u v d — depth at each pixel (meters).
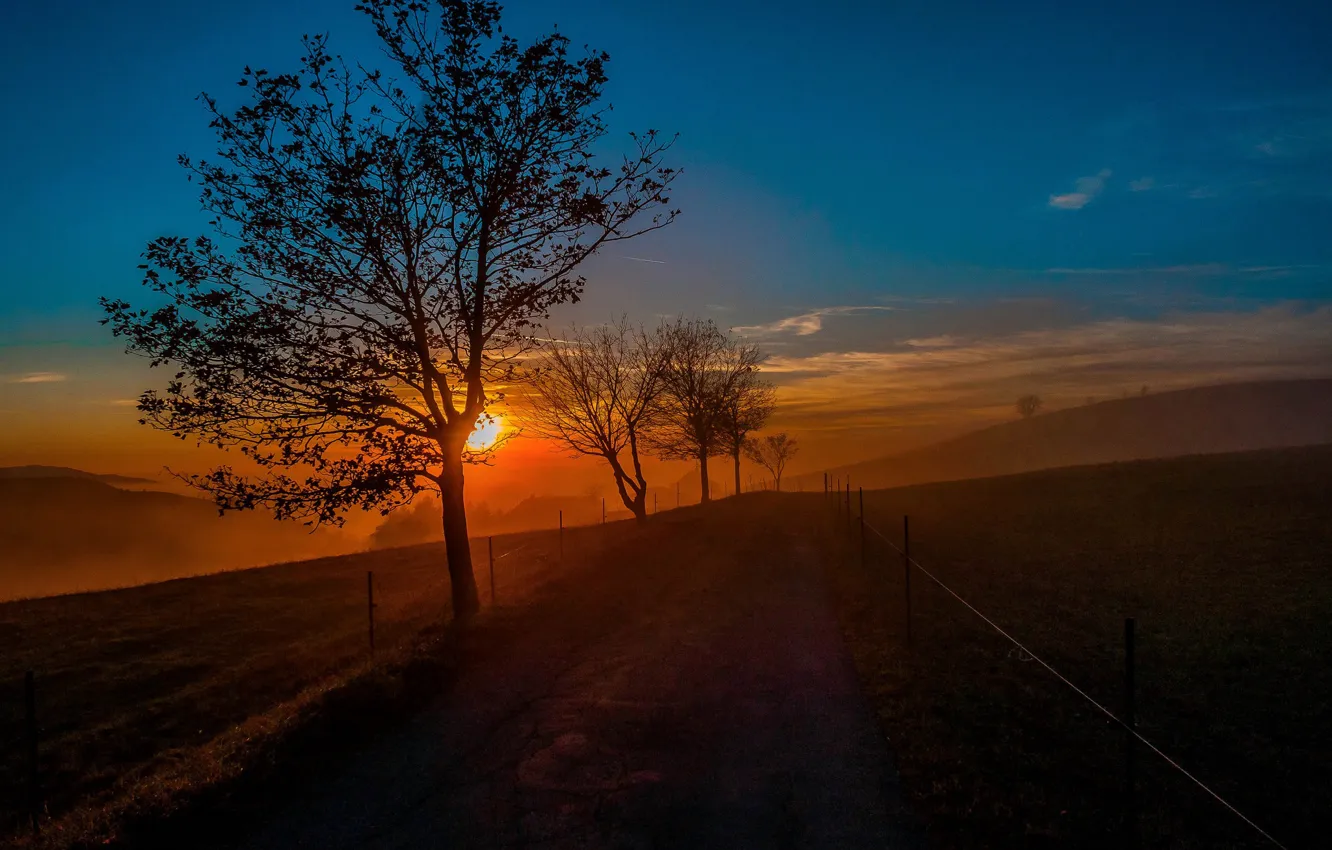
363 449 17.23
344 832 7.15
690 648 13.92
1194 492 36.81
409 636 16.00
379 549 41.19
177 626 22.59
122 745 12.52
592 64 17.27
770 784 7.93
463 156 17.17
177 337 15.27
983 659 12.45
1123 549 25.48
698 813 7.32
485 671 12.65
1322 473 37.22
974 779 7.73
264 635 21.39
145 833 6.98
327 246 16.72
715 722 9.92
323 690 11.08
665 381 43.66
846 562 24.38
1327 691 10.77
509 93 17.19
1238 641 13.59
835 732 9.38
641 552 27.41
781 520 43.12
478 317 18.11
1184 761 8.40
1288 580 18.94
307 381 16.34
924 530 33.66
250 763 8.35
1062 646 13.38
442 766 8.70
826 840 6.70
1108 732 9.19
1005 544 28.31
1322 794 7.54
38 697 16.05
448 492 18.23
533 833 7.02
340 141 16.44
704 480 58.47
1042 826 6.74
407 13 16.33
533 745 9.28
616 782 8.12
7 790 10.99
